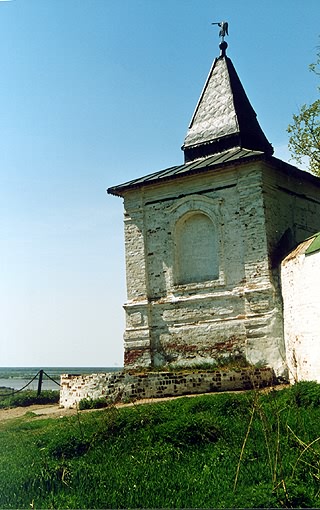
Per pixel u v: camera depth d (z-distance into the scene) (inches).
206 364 873.5
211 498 356.8
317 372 669.9
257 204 868.6
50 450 491.2
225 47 1046.4
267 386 793.6
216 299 888.3
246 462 413.1
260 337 837.2
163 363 925.2
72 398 867.4
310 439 439.2
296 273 737.6
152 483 390.0
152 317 946.1
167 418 538.6
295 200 940.6
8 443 553.9
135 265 968.3
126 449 487.8
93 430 532.1
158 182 949.8
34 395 1076.5
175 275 934.4
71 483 403.9
